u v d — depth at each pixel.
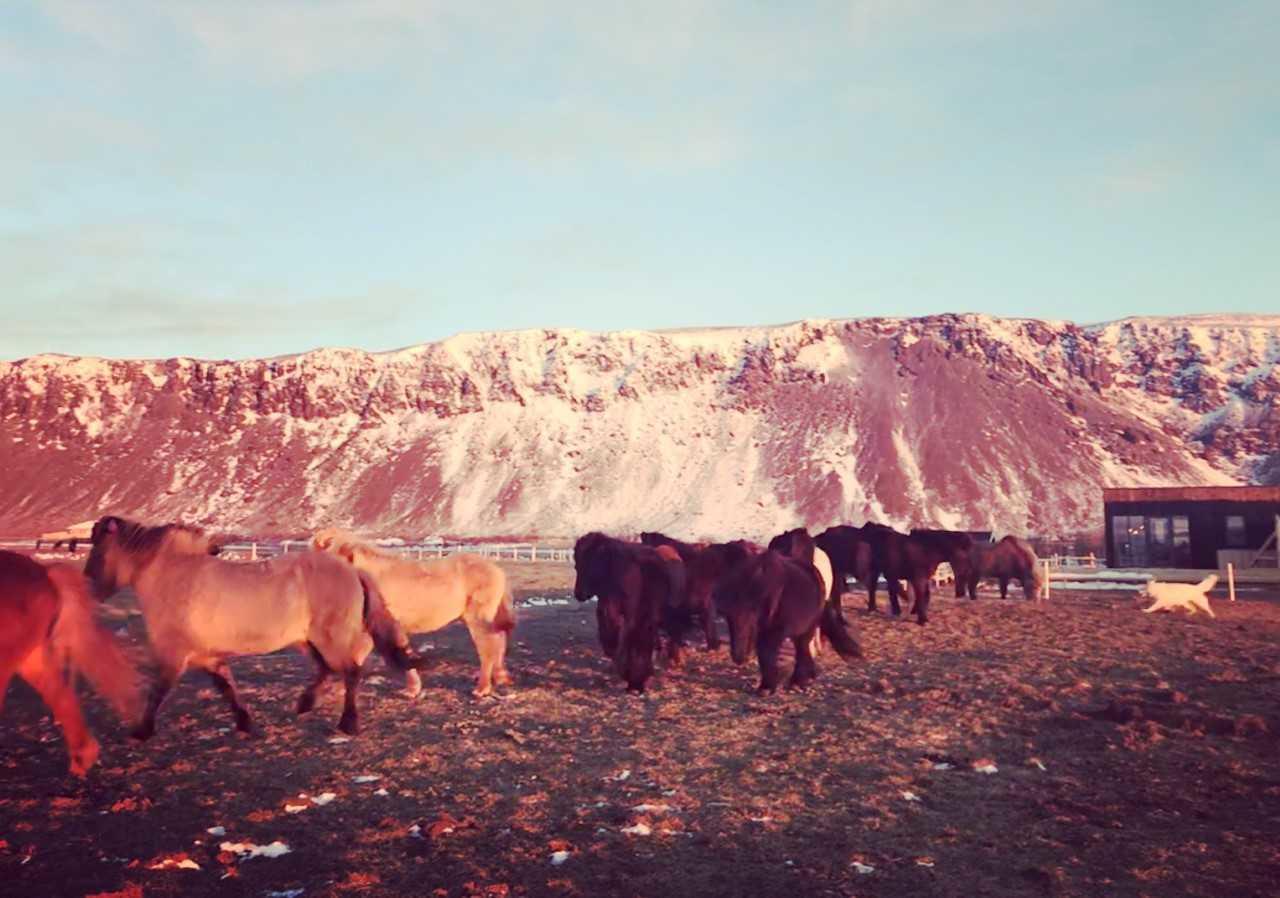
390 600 10.53
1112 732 9.19
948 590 30.06
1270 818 6.54
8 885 5.18
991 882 5.38
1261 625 19.12
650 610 11.62
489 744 8.66
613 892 5.20
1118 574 35.75
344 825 6.33
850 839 6.12
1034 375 181.00
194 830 6.18
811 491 144.62
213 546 8.65
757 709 10.40
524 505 148.75
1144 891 5.23
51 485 162.75
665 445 165.38
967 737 9.03
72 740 7.18
